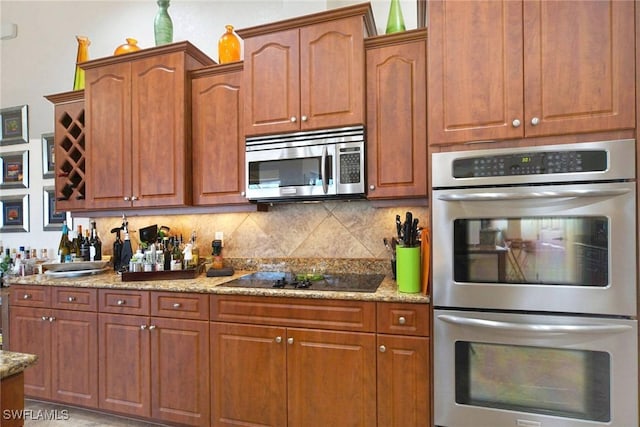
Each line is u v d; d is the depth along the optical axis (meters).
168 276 2.25
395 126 1.99
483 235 1.58
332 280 2.14
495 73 1.59
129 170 2.48
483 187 1.58
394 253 2.10
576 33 1.49
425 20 2.23
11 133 3.38
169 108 2.39
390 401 1.70
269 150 2.15
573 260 1.48
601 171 1.45
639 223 1.40
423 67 1.95
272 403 1.86
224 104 2.33
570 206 1.46
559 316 1.49
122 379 2.12
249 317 1.91
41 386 2.30
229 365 1.93
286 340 1.84
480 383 1.59
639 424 1.40
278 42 2.14
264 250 2.60
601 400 1.44
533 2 1.54
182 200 2.35
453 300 1.62
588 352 1.46
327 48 2.05
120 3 3.12
